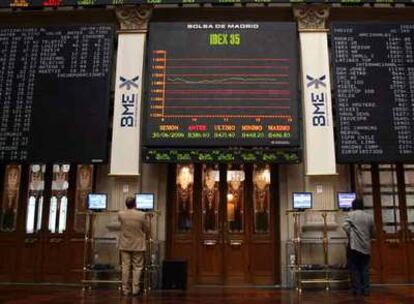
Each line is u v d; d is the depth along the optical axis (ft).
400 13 31.73
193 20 31.86
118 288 27.66
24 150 29.17
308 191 29.04
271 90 29.19
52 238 30.48
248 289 27.48
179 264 27.30
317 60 30.14
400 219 30.17
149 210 27.14
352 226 24.32
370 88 29.27
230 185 30.78
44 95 29.81
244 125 28.76
